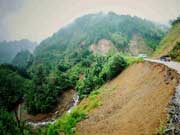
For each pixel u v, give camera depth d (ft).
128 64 183.01
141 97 97.30
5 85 165.89
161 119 63.46
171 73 92.94
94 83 196.24
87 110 126.00
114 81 172.35
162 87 85.35
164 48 295.28
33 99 239.30
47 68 377.30
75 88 254.47
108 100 128.57
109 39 607.37
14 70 344.69
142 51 589.73
